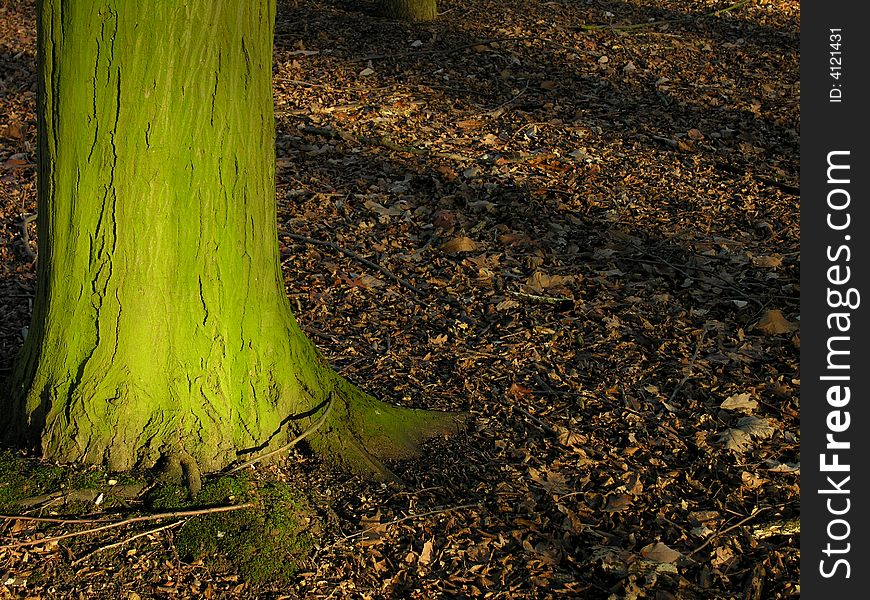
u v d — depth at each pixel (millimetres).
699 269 5312
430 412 3820
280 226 5594
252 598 2889
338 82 8109
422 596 2969
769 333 4688
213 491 3115
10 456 3201
